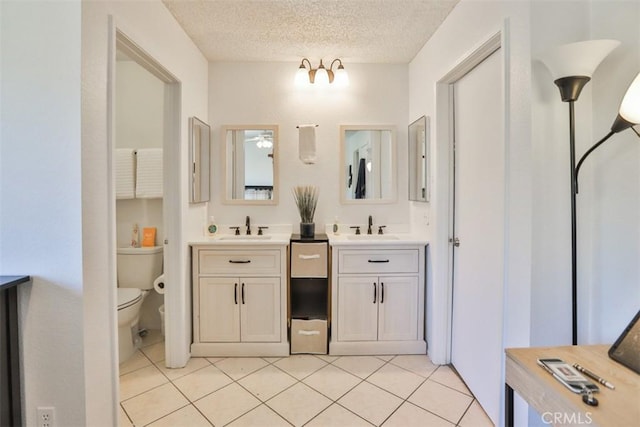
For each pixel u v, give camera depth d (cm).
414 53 262
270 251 238
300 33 230
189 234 237
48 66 125
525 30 130
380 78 283
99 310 136
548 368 96
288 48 253
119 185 266
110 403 143
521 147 134
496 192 165
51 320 126
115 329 145
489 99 172
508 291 143
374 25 218
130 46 164
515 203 138
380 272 240
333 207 284
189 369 221
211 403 184
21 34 125
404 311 242
